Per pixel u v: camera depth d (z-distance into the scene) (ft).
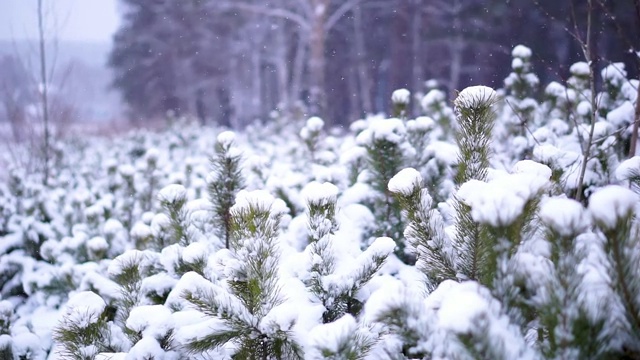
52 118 32.78
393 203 10.70
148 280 8.64
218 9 91.66
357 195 11.62
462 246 6.13
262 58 97.81
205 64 103.71
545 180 4.69
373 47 87.25
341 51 89.04
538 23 44.11
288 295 7.14
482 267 5.78
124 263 7.96
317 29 62.18
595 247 4.78
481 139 7.20
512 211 4.36
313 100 59.88
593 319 4.12
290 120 47.57
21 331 10.75
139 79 110.32
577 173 9.95
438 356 4.39
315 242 7.13
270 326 5.97
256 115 95.55
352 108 86.48
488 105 7.09
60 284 12.86
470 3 69.00
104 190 24.50
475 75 75.41
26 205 18.92
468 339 3.85
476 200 4.57
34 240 15.64
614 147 11.48
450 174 11.12
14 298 14.15
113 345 6.86
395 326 4.49
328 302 7.01
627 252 4.08
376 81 89.51
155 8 105.91
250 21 92.99
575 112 14.96
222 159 10.03
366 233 10.71
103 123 90.79
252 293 6.25
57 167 30.68
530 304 4.56
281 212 7.31
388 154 10.88
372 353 5.69
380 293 4.55
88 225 16.74
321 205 7.09
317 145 17.62
